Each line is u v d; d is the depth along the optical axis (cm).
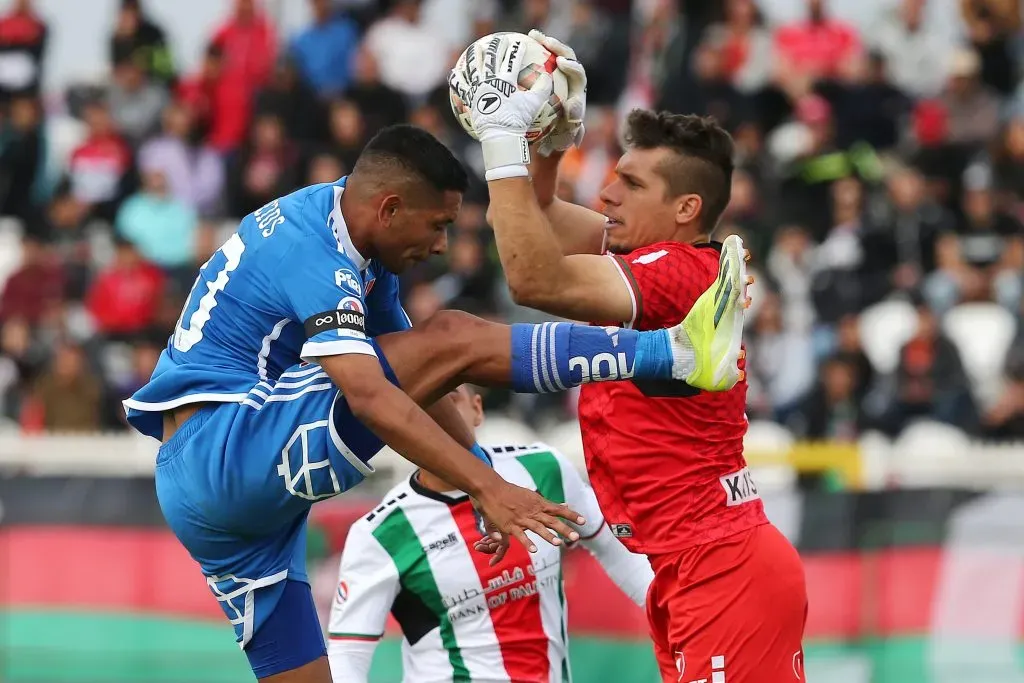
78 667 2430
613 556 1689
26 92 4075
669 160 1410
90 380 3133
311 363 1323
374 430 1242
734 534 1412
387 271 1426
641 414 1406
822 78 3672
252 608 1421
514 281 1302
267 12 3969
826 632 2289
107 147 3775
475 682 1617
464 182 1338
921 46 3903
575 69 1345
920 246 3362
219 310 1352
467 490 1237
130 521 2444
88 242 3681
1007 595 2273
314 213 1323
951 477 2325
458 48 3959
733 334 1262
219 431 1321
